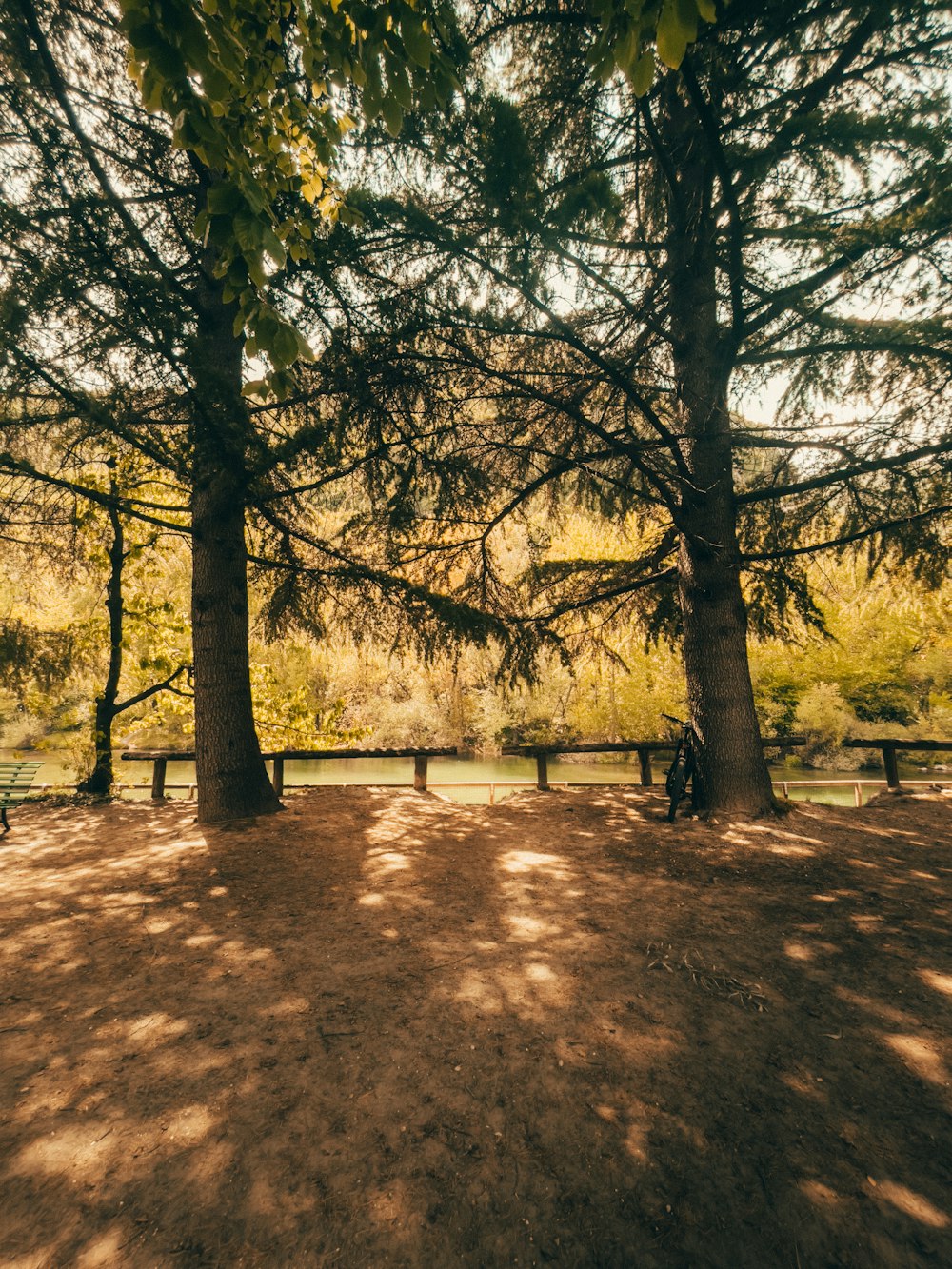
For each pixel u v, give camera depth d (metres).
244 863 5.88
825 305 6.32
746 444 6.89
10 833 7.32
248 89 2.33
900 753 22.86
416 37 1.96
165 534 10.27
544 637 8.32
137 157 6.72
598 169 6.32
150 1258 1.92
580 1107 2.58
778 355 6.66
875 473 6.78
